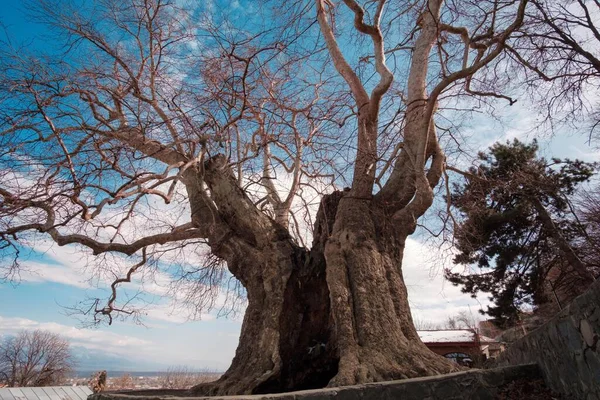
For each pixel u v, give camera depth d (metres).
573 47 10.38
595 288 4.36
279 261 8.97
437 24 9.51
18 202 8.21
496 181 13.51
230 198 9.72
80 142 8.91
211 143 9.77
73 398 22.97
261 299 8.87
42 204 8.52
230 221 9.79
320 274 9.10
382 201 9.26
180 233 10.63
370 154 8.91
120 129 9.30
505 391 5.85
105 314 12.05
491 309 19.34
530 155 18.31
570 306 4.95
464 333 32.41
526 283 18.78
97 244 10.09
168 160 10.25
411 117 9.86
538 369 6.16
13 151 8.24
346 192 9.52
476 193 13.54
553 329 5.49
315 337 8.91
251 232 9.49
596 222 18.31
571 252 16.73
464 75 8.27
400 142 9.05
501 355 9.20
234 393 7.42
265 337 8.24
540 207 17.17
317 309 9.02
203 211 9.94
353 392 5.56
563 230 17.75
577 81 11.02
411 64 10.56
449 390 5.75
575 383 4.96
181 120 9.35
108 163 8.88
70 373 40.16
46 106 8.61
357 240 8.20
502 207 18.09
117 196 8.02
